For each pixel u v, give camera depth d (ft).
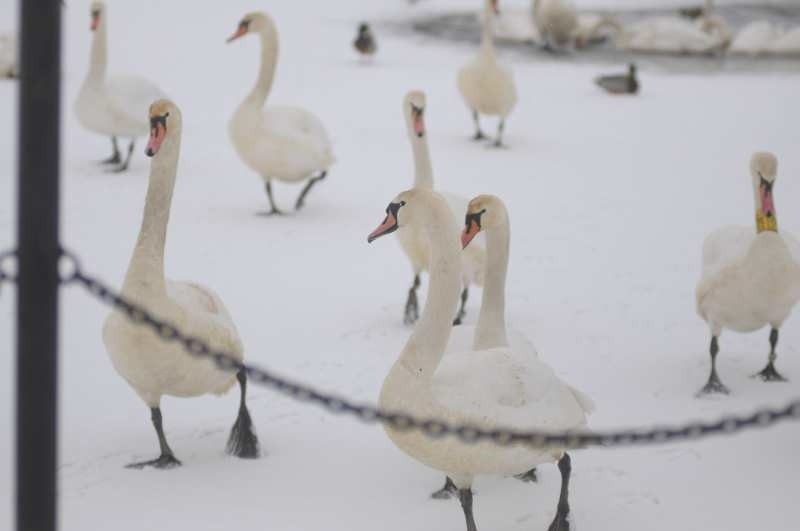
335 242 48.29
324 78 85.87
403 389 23.72
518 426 23.52
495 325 28.63
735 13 126.62
